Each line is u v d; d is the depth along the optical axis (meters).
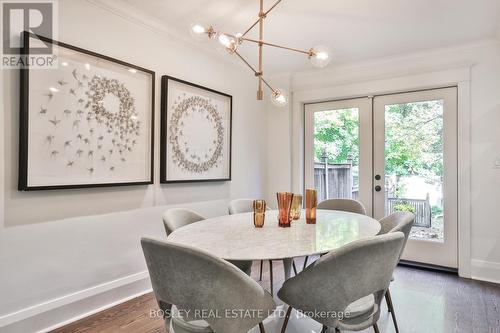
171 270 1.16
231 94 3.56
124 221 2.45
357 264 1.25
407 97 3.39
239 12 2.44
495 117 2.88
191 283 1.15
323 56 1.98
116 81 2.36
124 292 2.45
